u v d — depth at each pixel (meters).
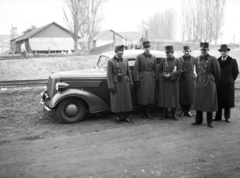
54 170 3.99
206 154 4.52
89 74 6.80
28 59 20.52
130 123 6.56
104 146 4.95
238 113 7.50
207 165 4.09
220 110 6.72
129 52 7.43
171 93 6.64
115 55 6.55
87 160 4.33
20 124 6.57
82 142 5.18
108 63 6.38
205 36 39.19
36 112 7.81
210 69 6.01
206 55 6.05
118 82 6.40
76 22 30.39
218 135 5.53
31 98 10.02
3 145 5.09
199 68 6.10
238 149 4.73
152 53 7.45
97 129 6.05
